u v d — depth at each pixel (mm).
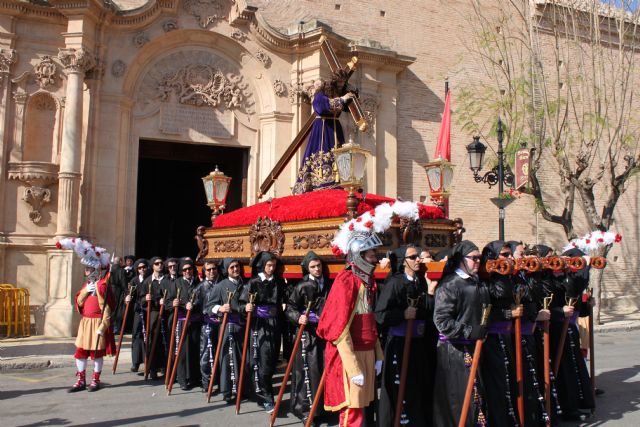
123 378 9648
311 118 9586
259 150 16953
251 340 7508
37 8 14688
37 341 12992
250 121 16922
